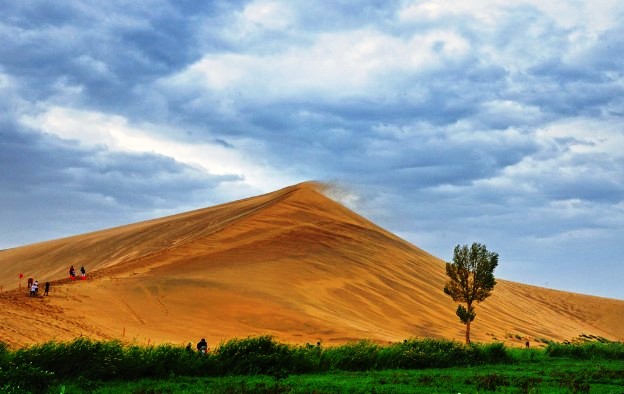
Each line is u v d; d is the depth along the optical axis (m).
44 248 105.00
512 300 94.62
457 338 60.09
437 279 82.94
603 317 102.12
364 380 21.83
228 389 19.42
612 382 22.67
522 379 22.69
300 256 73.38
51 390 18.78
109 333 41.66
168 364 22.34
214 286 58.50
